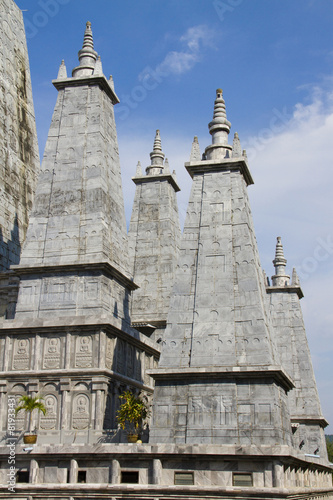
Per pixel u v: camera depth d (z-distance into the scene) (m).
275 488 30.12
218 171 40.22
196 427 33.78
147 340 47.75
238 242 38.00
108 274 43.78
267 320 37.25
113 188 47.72
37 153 63.59
